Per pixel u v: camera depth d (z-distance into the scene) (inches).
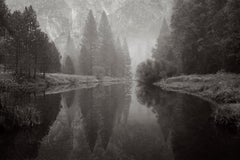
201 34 1616.6
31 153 333.7
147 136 425.4
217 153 312.7
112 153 333.1
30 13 1494.8
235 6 994.1
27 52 1472.7
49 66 2043.6
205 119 536.1
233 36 1016.9
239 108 469.7
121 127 505.0
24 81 1396.4
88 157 318.7
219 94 759.7
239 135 396.5
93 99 1019.3
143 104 852.6
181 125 490.3
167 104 812.6
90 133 459.8
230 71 1213.1
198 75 1530.5
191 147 344.5
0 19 645.9
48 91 1311.5
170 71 2080.5
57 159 311.4
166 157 308.8
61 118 601.0
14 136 421.4
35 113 536.7
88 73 3253.0
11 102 534.0
